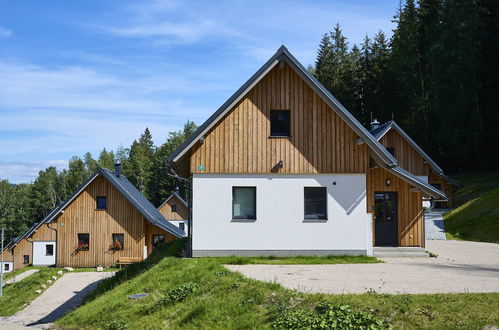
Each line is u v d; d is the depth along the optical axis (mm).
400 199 22578
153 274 15852
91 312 14305
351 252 19516
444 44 49156
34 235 48531
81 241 39969
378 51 74188
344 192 19703
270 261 18203
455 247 26922
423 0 61219
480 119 47594
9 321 21875
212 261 16609
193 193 19328
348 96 68250
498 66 48531
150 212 42094
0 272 31453
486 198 38906
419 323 8898
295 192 19531
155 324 11406
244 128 19562
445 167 53938
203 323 10547
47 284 29812
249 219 19359
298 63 19453
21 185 112938
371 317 9125
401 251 21641
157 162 101625
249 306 10711
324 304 9930
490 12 50594
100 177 40062
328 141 19781
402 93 57250
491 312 9211
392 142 38031
